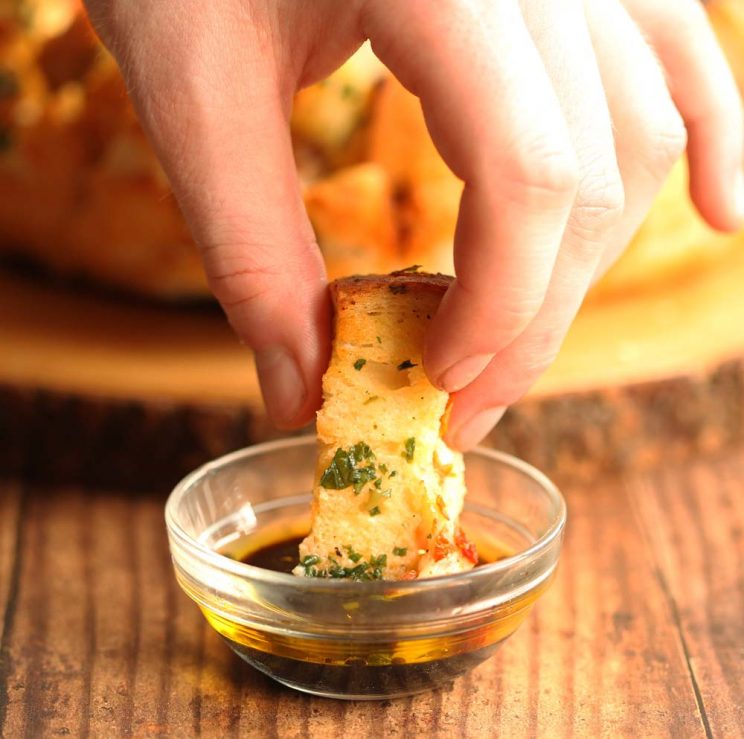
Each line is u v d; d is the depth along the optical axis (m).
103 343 0.50
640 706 0.37
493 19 0.32
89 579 0.43
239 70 0.35
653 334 0.51
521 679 0.38
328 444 0.37
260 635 0.35
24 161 0.51
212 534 0.40
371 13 0.33
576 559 0.44
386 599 0.34
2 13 0.51
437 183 0.48
